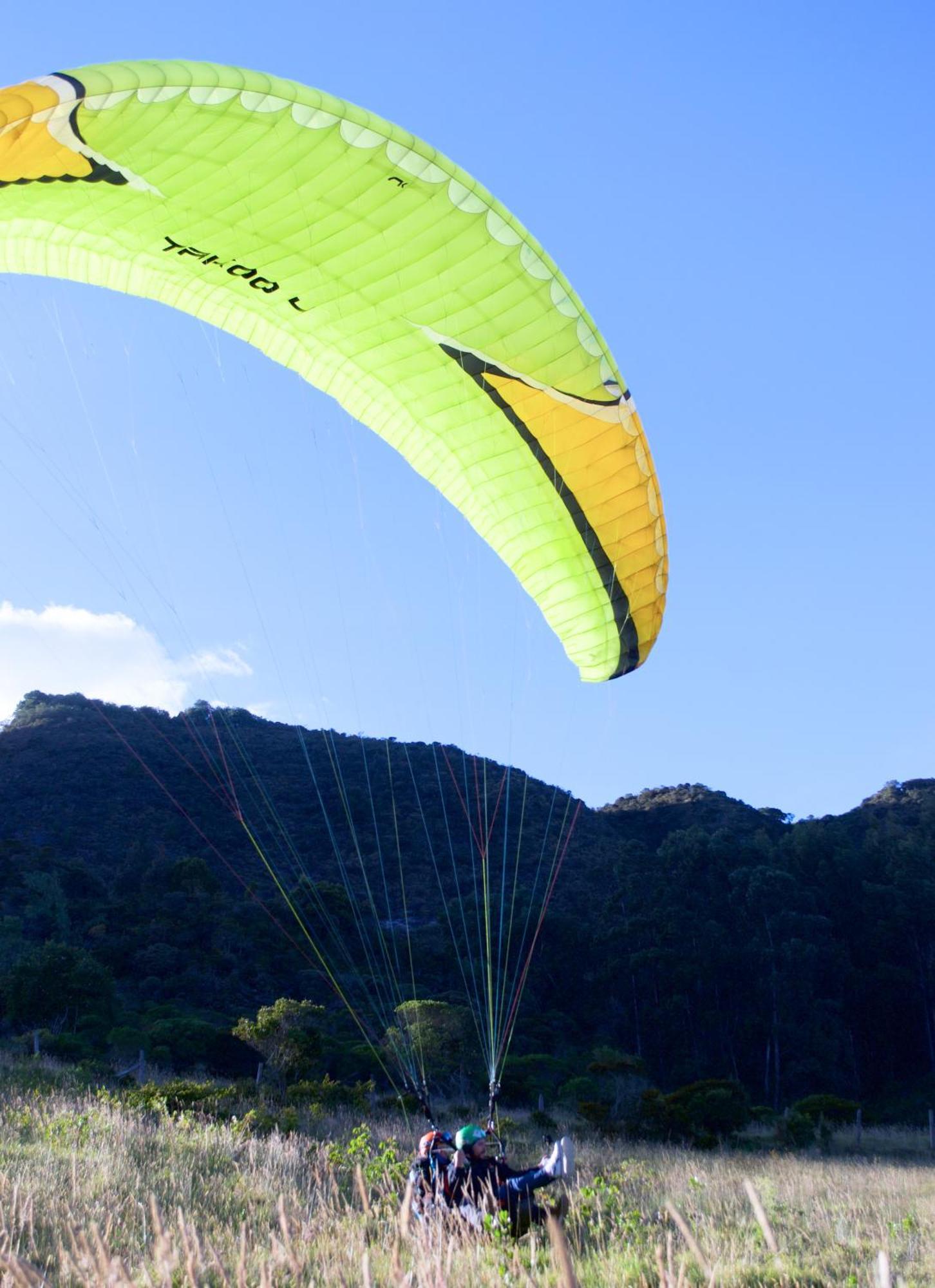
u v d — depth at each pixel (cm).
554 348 830
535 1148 1585
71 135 635
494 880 5088
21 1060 1930
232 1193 796
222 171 711
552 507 926
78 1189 695
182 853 5334
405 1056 1275
